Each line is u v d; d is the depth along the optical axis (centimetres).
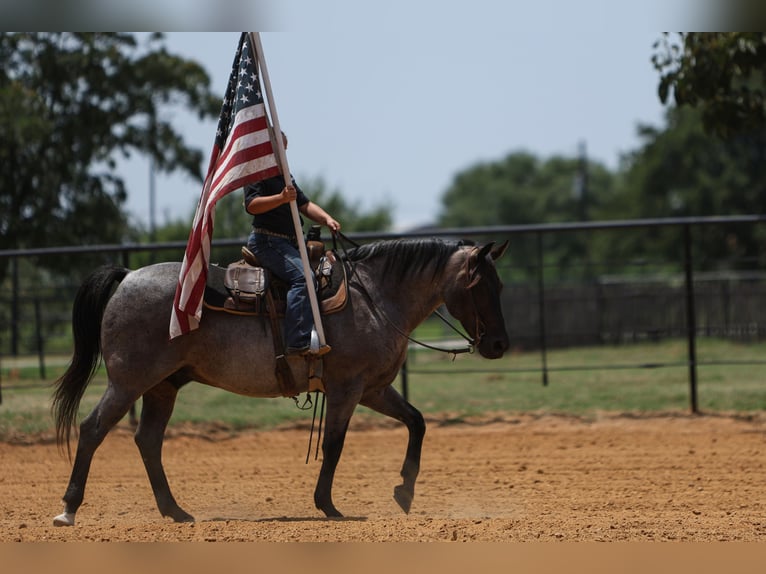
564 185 19450
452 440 2341
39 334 3183
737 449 2125
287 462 2105
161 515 1522
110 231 5928
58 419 1455
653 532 1243
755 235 8581
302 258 1420
